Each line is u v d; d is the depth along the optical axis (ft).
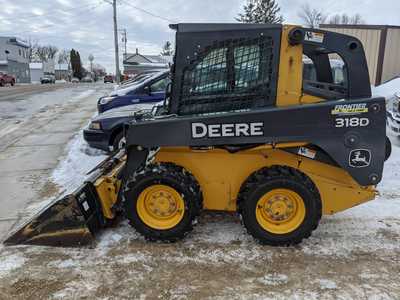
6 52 200.85
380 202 15.43
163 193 12.14
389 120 24.11
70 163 22.00
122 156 15.25
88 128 22.21
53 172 20.66
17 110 48.32
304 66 13.44
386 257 11.51
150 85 26.76
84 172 19.98
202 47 11.41
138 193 12.05
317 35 11.07
